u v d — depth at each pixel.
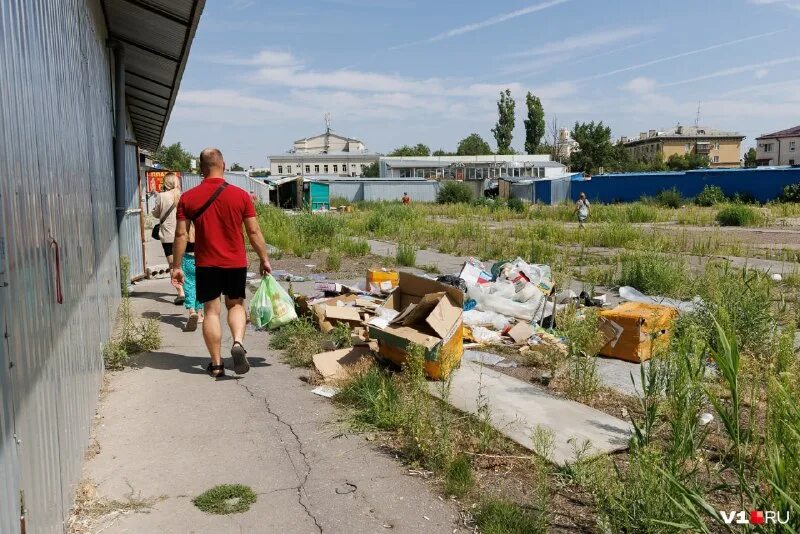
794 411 2.88
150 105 14.56
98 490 3.70
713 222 29.45
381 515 3.47
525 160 92.50
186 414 4.88
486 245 17.89
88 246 5.01
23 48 2.88
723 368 3.32
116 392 5.38
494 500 3.51
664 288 10.22
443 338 5.48
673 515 3.04
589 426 4.56
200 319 7.97
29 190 2.81
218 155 6.03
